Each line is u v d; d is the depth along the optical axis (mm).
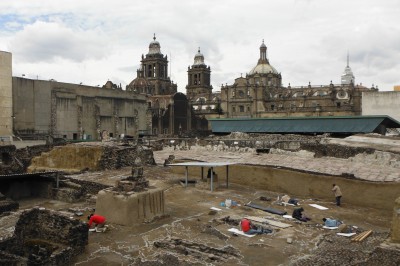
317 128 61438
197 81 162750
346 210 28250
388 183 28750
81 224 19016
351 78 158250
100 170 39500
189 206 27906
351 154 40188
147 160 45062
